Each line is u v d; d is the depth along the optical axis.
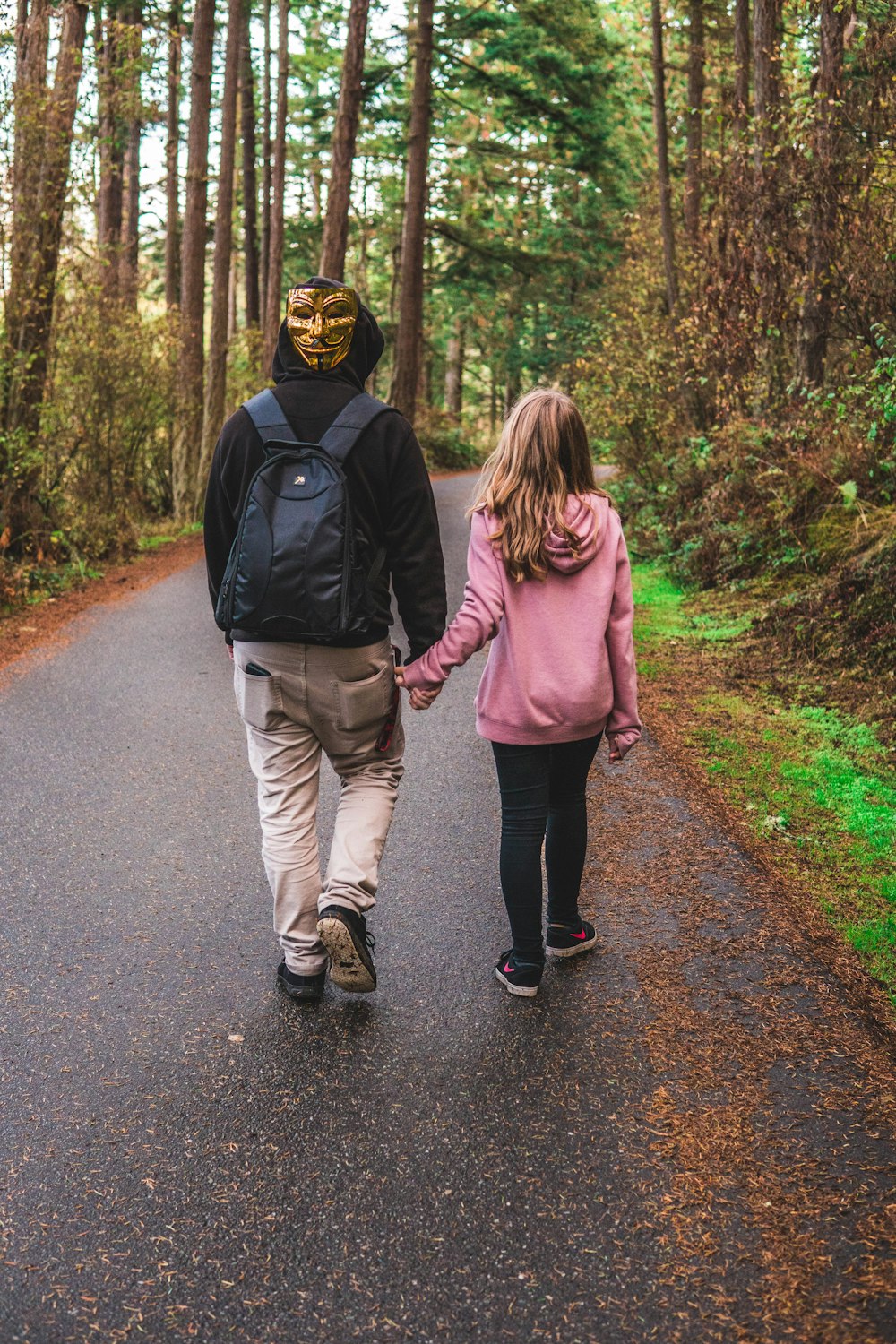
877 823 4.25
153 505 15.31
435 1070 2.67
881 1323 1.91
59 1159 2.34
